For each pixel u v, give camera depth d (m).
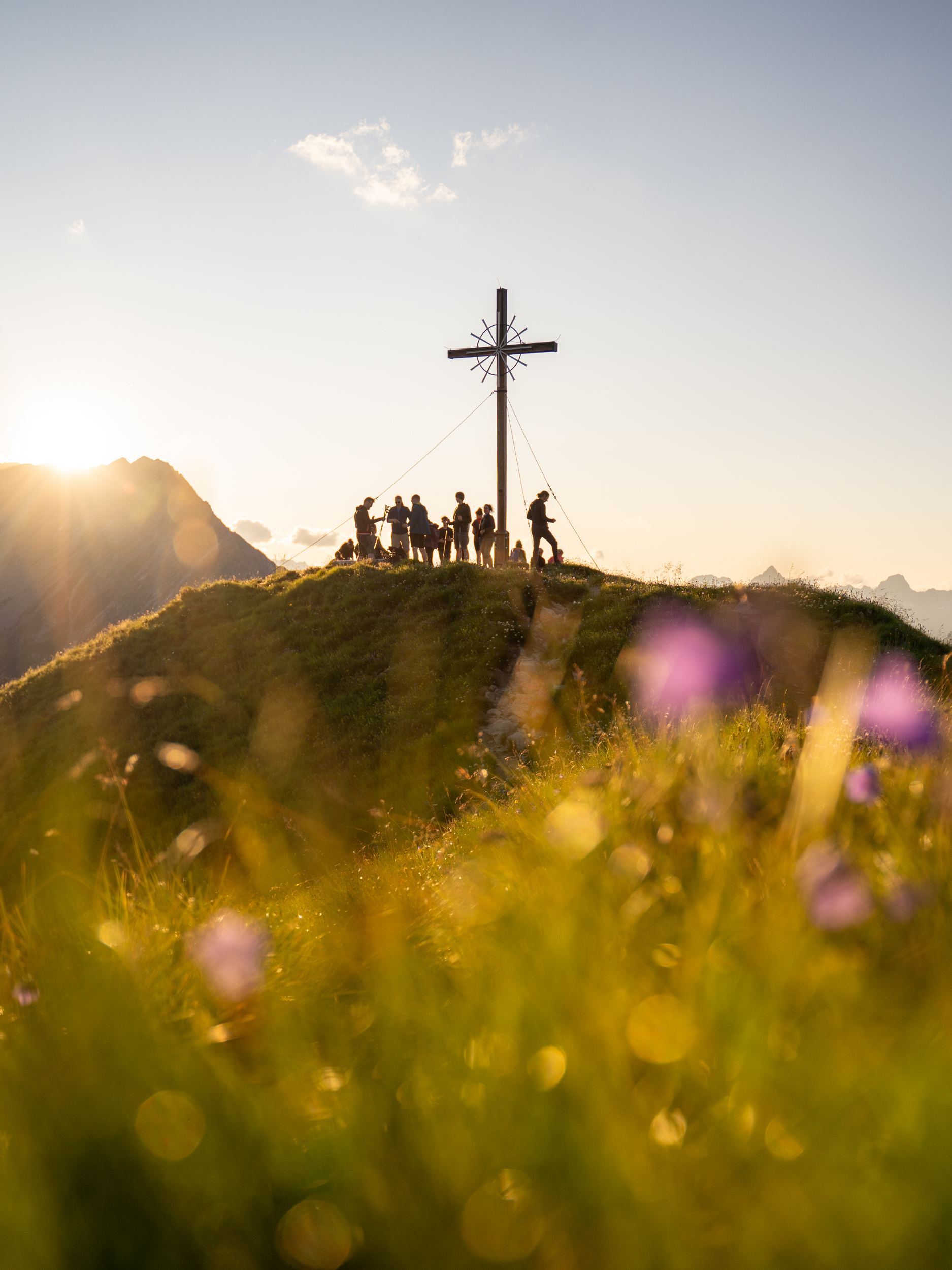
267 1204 1.29
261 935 2.12
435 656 23.25
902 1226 0.94
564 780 4.91
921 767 3.15
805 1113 1.09
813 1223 0.97
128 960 2.02
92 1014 1.77
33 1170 1.37
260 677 24.86
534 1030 1.44
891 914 1.51
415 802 15.72
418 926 2.40
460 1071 1.44
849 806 2.52
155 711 24.75
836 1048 1.18
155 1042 1.67
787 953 1.41
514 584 27.28
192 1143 1.37
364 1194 1.20
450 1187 1.18
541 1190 1.11
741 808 2.61
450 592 26.84
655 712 14.88
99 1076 1.55
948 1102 1.01
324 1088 1.43
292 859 5.66
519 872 2.67
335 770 18.94
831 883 1.52
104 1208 1.33
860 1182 0.98
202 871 3.26
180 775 20.83
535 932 1.90
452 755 17.67
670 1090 1.22
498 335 33.75
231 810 6.16
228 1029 1.80
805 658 19.70
